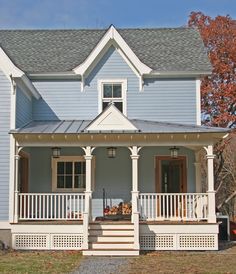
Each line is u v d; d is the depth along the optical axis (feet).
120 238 52.80
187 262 45.37
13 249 53.83
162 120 64.69
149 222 54.24
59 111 65.21
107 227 53.52
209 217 54.19
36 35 75.05
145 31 75.82
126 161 63.41
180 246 53.83
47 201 56.34
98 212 62.34
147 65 65.05
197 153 63.05
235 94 93.09
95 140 54.90
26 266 42.42
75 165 63.72
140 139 54.75
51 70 64.95
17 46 71.61
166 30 75.77
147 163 63.57
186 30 75.46
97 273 39.11
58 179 63.46
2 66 56.03
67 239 54.44
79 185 63.41
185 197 57.41
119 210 59.36
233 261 45.85
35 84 65.72
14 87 55.47
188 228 54.08
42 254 51.03
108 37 64.69
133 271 40.06
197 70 64.34
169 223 54.13
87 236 51.21
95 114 65.00
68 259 47.39
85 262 45.39
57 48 70.95
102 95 65.21
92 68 65.51
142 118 64.69
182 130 55.26
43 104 65.31
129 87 65.10
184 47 70.54
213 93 94.07
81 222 54.49
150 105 64.85
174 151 60.23
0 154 55.06
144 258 48.39
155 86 65.21
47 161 63.57
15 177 54.75
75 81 65.72
